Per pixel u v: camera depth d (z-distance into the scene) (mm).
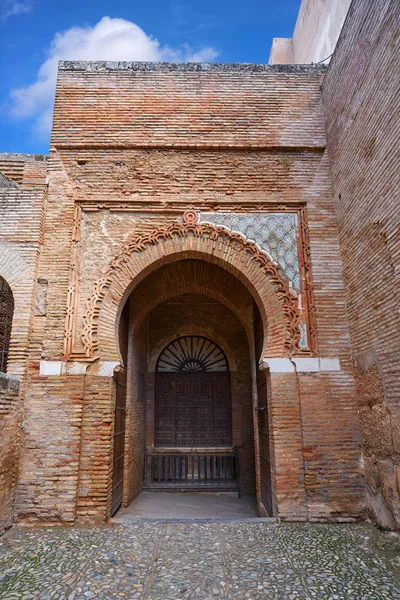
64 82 7293
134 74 7363
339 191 6676
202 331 10859
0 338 7477
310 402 6129
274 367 6285
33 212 6602
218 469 9820
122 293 6527
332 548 4805
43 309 6320
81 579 4020
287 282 6617
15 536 5203
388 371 5199
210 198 6887
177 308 10945
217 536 5238
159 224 6805
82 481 5805
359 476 5918
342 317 6449
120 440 7250
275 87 7410
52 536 5199
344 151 6449
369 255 5672
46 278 6434
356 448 5996
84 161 6980
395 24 4945
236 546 4895
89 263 6586
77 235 6660
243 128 7168
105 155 7020
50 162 6961
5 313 7578
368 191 5676
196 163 7031
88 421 5996
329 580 4000
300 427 6070
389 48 5090
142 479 9477
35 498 5676
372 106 5539
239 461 9867
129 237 6727
